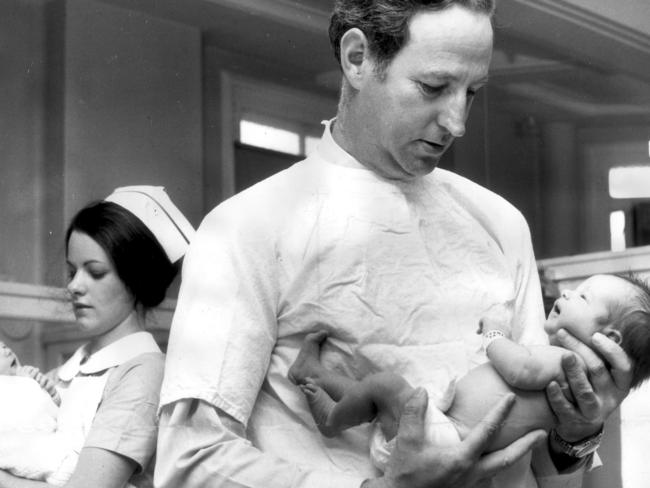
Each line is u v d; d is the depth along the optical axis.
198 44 3.72
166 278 2.83
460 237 2.51
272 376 2.38
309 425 2.36
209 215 2.45
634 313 2.40
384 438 2.33
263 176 3.76
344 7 2.42
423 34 2.31
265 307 2.36
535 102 3.92
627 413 3.21
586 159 3.96
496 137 3.87
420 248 2.45
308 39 3.74
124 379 2.66
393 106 2.36
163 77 3.71
